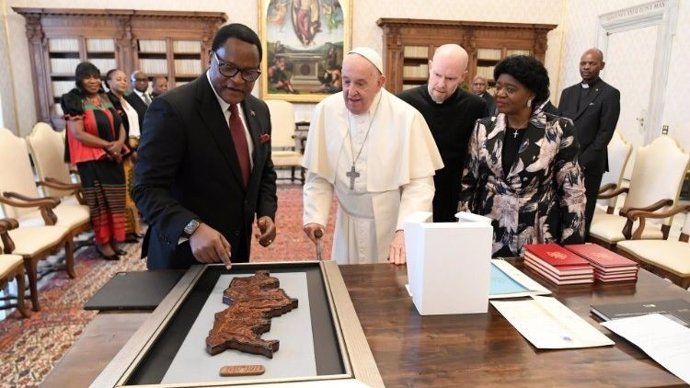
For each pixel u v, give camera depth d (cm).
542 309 120
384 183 206
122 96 457
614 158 401
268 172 189
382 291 131
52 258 402
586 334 107
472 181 202
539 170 183
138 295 124
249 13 743
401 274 144
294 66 764
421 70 760
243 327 101
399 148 203
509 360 97
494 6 779
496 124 191
